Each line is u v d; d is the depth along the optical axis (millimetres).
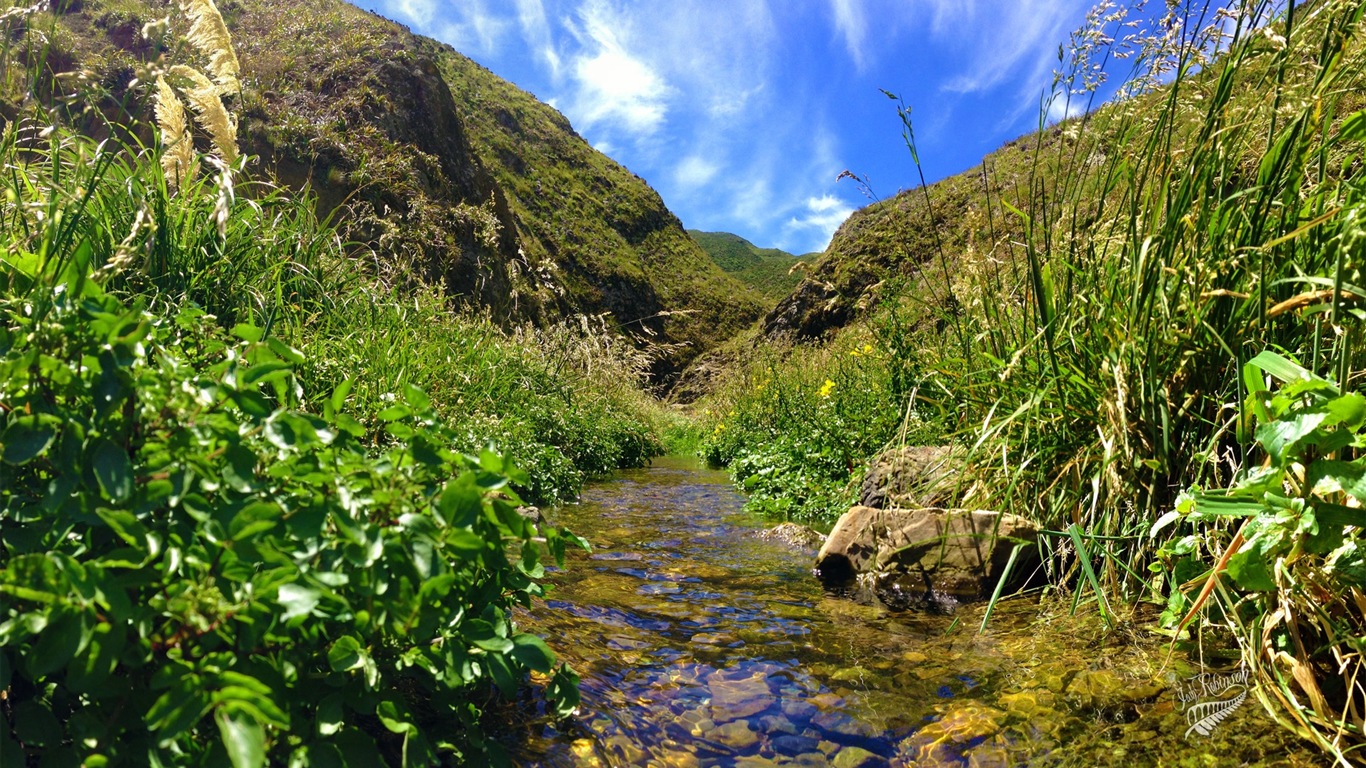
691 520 5109
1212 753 1596
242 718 1035
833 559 3465
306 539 1225
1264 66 2357
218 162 2301
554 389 9336
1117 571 2588
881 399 5418
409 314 5539
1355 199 1914
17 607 1112
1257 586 1643
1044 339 2965
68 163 2977
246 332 1488
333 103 15328
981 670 2150
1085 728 1757
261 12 18422
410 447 1467
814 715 1922
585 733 1735
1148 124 2811
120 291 2760
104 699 1150
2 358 1257
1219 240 2357
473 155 22781
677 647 2410
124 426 1234
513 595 1843
